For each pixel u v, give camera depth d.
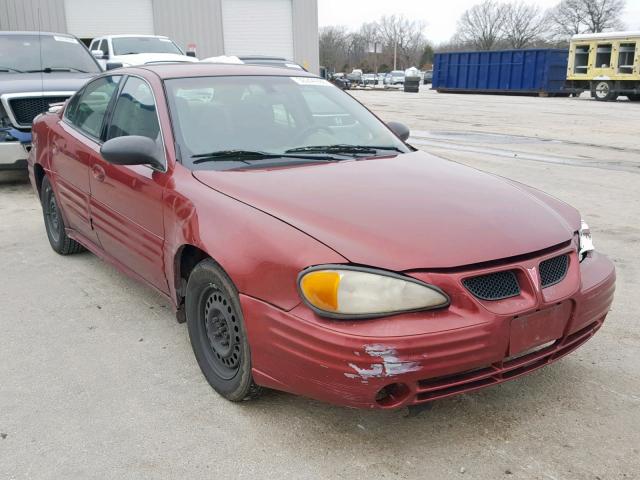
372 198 2.84
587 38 27.23
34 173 5.32
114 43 14.27
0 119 7.36
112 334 3.73
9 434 2.74
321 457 2.58
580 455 2.59
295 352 2.45
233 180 3.05
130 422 2.83
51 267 4.93
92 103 4.52
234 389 2.88
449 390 2.45
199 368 3.32
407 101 27.05
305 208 2.71
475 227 2.63
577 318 2.70
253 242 2.63
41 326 3.84
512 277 2.53
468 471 2.49
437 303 2.37
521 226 2.71
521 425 2.80
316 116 3.87
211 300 2.97
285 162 3.35
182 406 2.96
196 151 3.35
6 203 7.16
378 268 2.39
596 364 3.36
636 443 2.67
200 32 23.58
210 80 3.84
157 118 3.54
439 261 2.42
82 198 4.30
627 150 11.17
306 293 2.41
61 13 21.48
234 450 2.63
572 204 6.98
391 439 2.70
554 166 9.40
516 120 17.16
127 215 3.64
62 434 2.74
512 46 93.94
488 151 10.97
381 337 2.29
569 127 15.16
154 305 4.17
